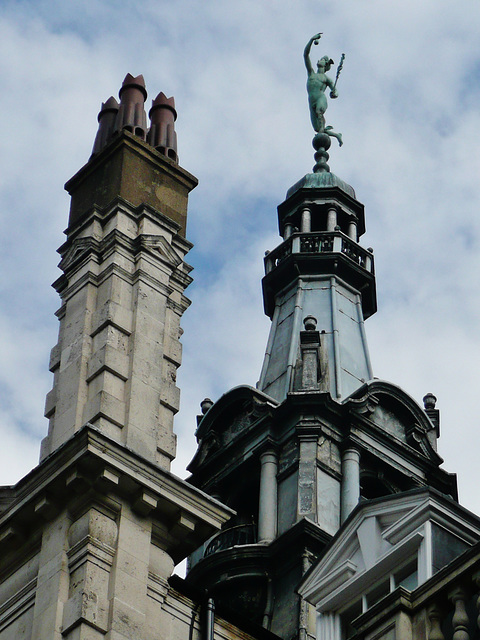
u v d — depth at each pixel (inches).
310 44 2463.1
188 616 1171.9
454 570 949.8
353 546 1069.1
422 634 950.4
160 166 1400.1
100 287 1309.1
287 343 2076.8
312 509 1801.2
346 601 1053.8
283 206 2263.8
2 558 1187.9
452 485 1937.7
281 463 1873.8
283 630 1686.8
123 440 1207.6
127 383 1245.1
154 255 1328.7
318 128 2375.7
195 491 1183.6
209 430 1947.6
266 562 1758.1
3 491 1190.9
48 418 1254.9
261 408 1909.4
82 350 1268.5
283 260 2181.3
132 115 1433.3
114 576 1125.1
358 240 2257.6
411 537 1016.2
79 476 1149.1
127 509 1160.8
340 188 2262.6
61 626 1101.7
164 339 1291.8
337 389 1987.0
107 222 1348.4
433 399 2031.3
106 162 1396.4
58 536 1150.3
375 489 1907.0
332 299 2128.4
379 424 1924.2
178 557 1182.9
